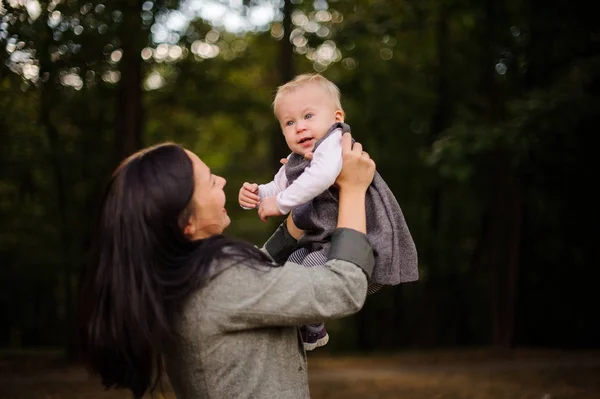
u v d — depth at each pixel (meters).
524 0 11.66
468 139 10.46
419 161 14.63
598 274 13.43
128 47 8.29
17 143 10.18
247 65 14.09
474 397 7.31
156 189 1.69
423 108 14.70
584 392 7.51
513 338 12.84
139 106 10.40
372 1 12.81
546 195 12.31
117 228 1.68
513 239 12.65
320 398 7.27
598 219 12.44
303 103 2.27
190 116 13.81
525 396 7.32
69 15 6.38
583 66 9.66
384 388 7.98
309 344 2.09
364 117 14.80
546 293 13.94
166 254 1.71
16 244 14.71
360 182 1.89
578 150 10.88
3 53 5.82
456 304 16.17
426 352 12.75
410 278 1.99
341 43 11.82
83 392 7.59
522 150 10.34
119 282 1.65
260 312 1.66
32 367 9.89
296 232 2.11
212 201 1.81
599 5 10.45
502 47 12.09
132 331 1.64
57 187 12.41
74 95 9.78
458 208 16.19
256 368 1.69
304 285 1.67
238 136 15.92
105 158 11.73
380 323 17.23
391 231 1.93
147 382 1.72
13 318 16.31
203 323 1.66
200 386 1.70
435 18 13.12
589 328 13.95
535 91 9.95
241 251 1.71
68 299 12.38
